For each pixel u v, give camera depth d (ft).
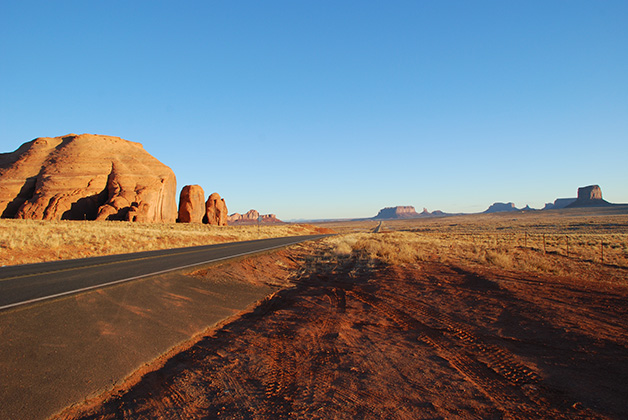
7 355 16.88
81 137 222.69
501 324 27.37
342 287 44.09
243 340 24.52
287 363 20.47
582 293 35.96
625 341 22.34
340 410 14.96
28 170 196.34
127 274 36.06
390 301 36.19
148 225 156.87
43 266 42.75
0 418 13.26
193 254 60.90
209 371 19.15
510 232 229.25
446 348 22.95
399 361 20.77
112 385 17.04
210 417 14.53
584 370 18.80
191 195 236.02
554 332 24.73
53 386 15.75
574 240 124.06
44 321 21.02
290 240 125.29
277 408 15.17
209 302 32.22
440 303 34.60
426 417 14.46
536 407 15.24
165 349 21.88
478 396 16.37
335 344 23.79
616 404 15.23
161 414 14.73
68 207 179.52
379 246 88.48
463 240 133.80
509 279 43.96
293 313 31.96
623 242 108.37
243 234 154.61
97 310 24.27
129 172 209.97
